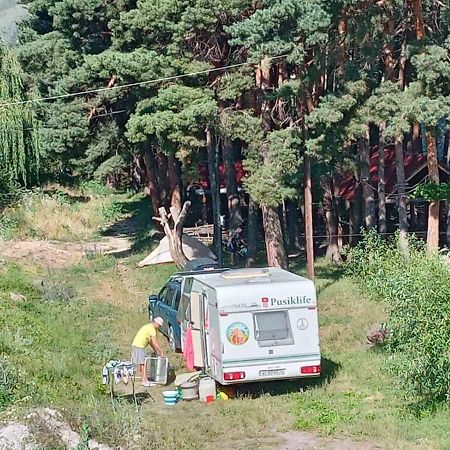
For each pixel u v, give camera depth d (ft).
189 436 53.42
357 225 134.21
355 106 97.86
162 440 51.52
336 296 97.04
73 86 126.41
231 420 57.36
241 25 91.45
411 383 55.21
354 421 55.21
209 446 52.16
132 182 202.59
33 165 163.22
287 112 110.42
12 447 45.09
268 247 112.57
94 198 191.83
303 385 65.57
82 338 80.12
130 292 107.65
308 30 89.56
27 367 62.54
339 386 64.80
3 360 60.29
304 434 54.03
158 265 125.29
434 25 105.09
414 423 53.57
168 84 108.27
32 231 148.36
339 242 131.85
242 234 138.62
